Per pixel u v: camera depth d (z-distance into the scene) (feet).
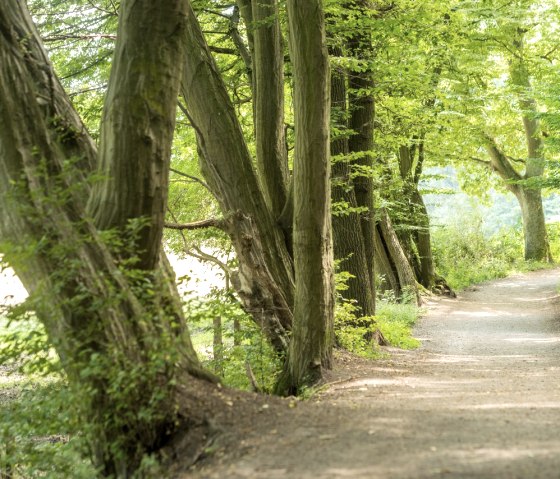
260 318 41.73
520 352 57.16
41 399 26.43
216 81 42.37
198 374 25.50
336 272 54.44
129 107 25.23
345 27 51.72
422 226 104.83
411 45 59.62
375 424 22.38
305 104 33.99
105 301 22.12
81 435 24.61
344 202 50.52
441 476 16.40
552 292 106.11
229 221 41.73
